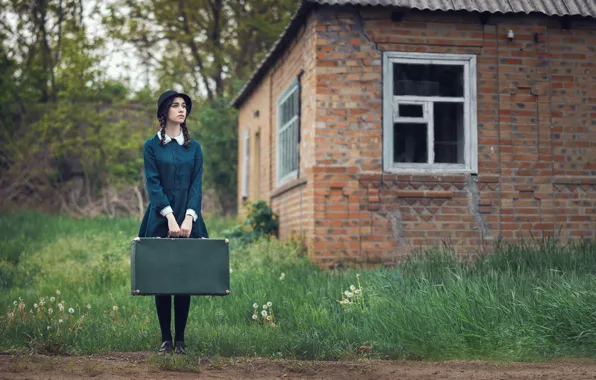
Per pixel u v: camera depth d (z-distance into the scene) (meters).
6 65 30.22
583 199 12.46
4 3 30.44
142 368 6.06
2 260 15.20
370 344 7.08
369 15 12.21
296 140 13.87
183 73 33.34
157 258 6.13
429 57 12.31
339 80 12.12
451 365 6.43
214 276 6.23
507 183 12.32
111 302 9.73
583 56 12.62
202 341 7.15
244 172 20.94
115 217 24.78
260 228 15.48
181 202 6.61
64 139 30.11
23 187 28.94
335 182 12.00
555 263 9.53
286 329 7.95
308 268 11.17
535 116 12.48
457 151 12.40
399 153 12.30
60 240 17.38
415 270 9.58
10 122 30.47
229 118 26.62
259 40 32.88
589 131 12.56
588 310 7.16
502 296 7.82
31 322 7.93
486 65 12.42
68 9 31.00
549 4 12.35
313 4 11.92
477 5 12.12
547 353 6.83
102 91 30.77
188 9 32.44
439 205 12.16
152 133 30.91
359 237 11.97
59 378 5.61
